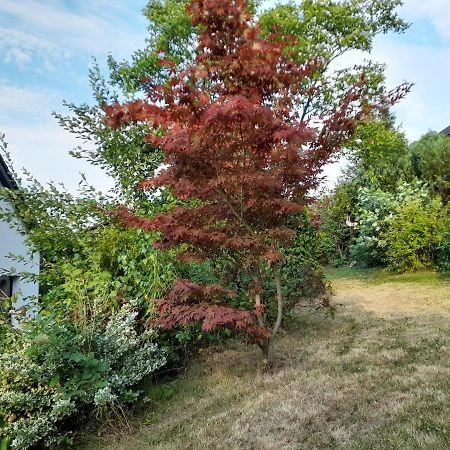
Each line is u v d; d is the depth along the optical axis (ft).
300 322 24.67
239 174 15.42
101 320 16.83
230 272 19.03
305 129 14.02
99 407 14.08
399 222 44.14
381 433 10.57
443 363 15.28
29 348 13.87
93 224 22.49
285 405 13.19
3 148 21.90
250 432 11.89
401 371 14.87
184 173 15.74
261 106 13.78
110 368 15.28
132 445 12.78
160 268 19.72
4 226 23.48
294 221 19.03
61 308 17.48
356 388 13.76
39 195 21.97
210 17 14.87
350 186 62.08
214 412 14.06
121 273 21.67
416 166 53.01
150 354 16.81
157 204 22.89
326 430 11.25
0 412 13.52
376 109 16.26
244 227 16.67
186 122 14.57
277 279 17.66
